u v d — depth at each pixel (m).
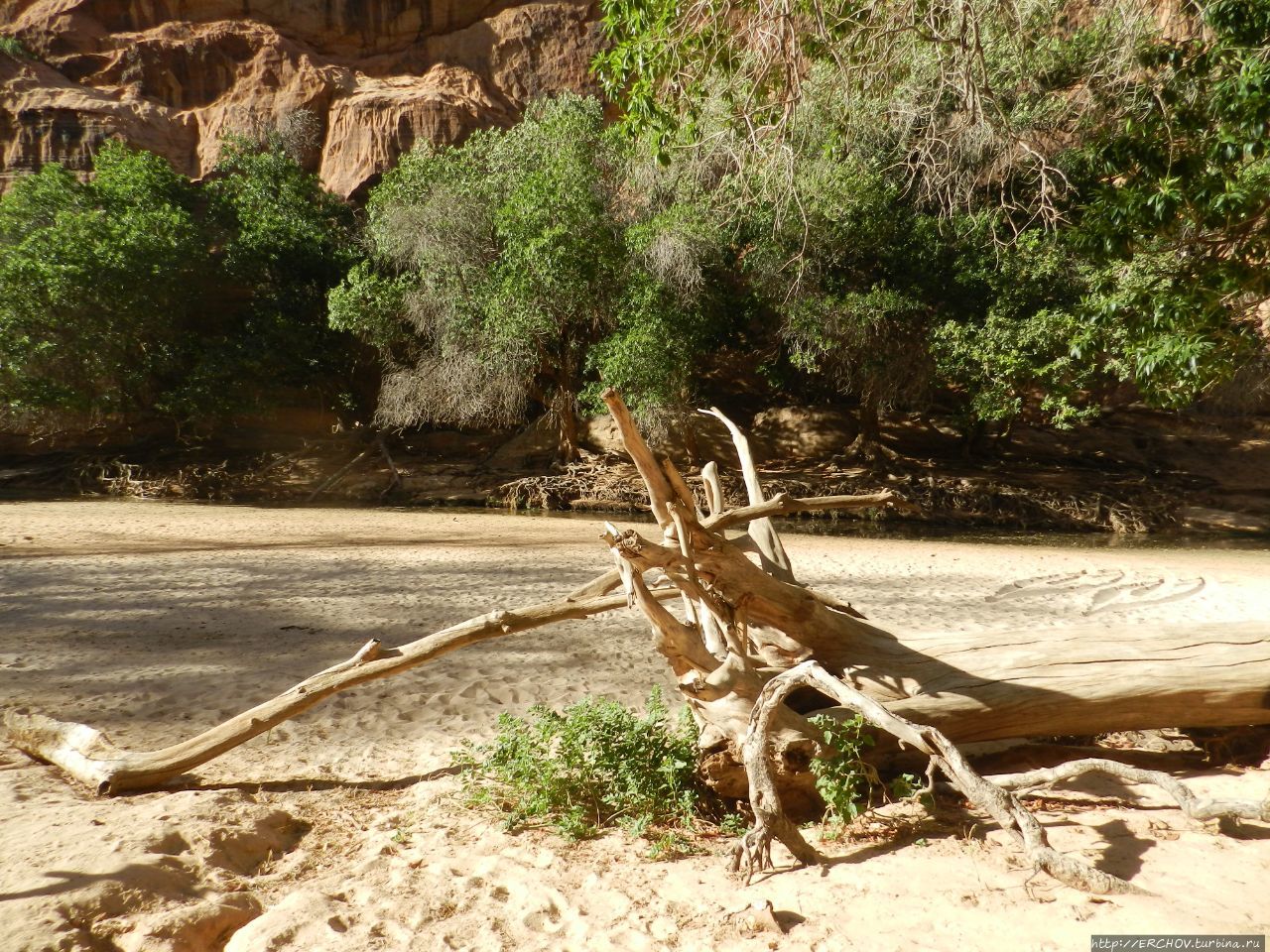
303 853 4.48
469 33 42.09
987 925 3.40
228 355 31.80
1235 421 32.50
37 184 32.31
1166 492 28.39
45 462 34.16
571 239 25.94
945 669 5.43
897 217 25.38
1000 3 8.80
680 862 4.21
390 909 3.78
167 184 33.72
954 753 4.16
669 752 4.98
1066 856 3.72
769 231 24.48
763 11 7.93
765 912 3.51
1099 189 6.99
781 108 8.75
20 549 15.91
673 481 4.98
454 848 4.40
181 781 5.49
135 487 31.19
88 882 3.77
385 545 17.69
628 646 9.15
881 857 4.10
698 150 9.21
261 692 7.41
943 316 25.77
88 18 41.03
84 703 7.08
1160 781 4.34
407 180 30.05
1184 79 6.91
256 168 35.72
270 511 24.95
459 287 28.11
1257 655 5.43
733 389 36.25
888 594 12.71
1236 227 6.77
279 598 11.85
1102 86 9.20
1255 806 4.02
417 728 6.49
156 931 3.51
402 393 29.48
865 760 5.13
